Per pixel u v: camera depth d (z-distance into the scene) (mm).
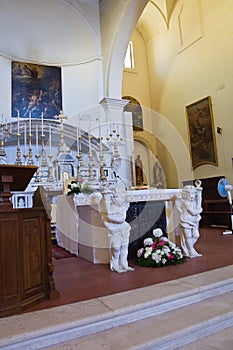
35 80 7746
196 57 8422
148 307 2064
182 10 8938
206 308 2158
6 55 7418
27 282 2135
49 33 7688
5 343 1621
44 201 2461
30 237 2225
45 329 1731
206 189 7766
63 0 7262
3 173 2070
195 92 8453
